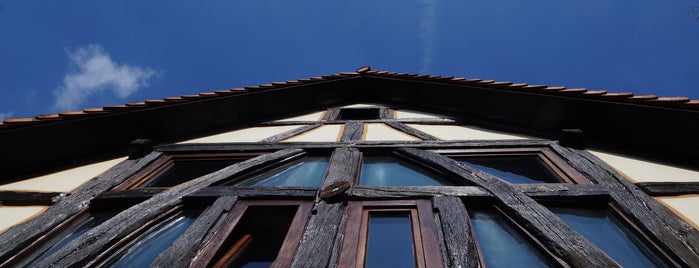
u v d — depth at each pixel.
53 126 3.38
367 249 2.03
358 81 6.38
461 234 1.95
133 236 2.20
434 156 3.15
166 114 4.23
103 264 2.03
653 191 2.37
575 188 2.45
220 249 2.06
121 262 2.10
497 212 2.29
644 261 1.89
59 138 3.49
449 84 5.07
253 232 2.52
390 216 2.30
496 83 4.39
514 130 4.27
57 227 2.39
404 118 5.09
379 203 2.35
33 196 2.83
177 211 2.52
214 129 4.89
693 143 2.83
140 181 3.14
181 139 4.47
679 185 2.42
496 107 4.56
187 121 4.52
